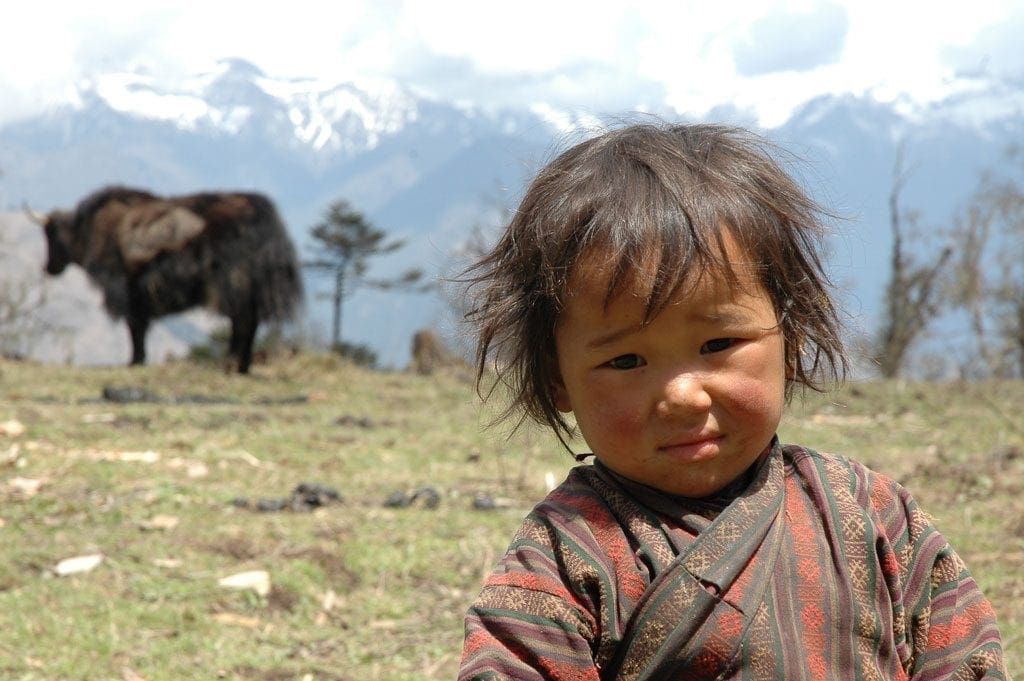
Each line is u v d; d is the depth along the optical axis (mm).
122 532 5969
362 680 4301
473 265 2270
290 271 16844
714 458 1945
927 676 2076
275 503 6805
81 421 9812
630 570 1975
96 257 17422
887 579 2051
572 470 2164
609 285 1896
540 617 1965
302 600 5145
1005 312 19891
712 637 1904
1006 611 4914
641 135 2100
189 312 17312
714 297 1897
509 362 2152
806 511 2061
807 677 1911
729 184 1962
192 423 10188
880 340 19297
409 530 6344
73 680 4141
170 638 4625
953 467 8156
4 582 5098
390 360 18531
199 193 16984
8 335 19750
